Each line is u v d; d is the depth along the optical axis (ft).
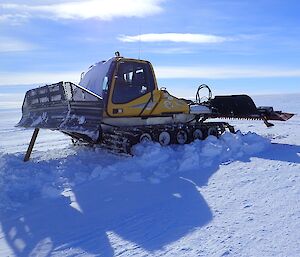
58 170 26.48
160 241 15.43
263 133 47.34
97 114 27.68
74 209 19.61
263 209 18.34
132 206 19.69
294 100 191.83
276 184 22.31
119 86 31.71
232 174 24.88
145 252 14.55
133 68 32.60
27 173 25.43
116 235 16.21
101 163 28.94
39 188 22.94
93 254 14.61
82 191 22.58
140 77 33.06
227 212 18.17
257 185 22.27
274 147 34.19
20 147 45.16
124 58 32.01
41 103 31.96
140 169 26.68
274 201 19.39
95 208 19.63
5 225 17.92
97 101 27.73
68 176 25.45
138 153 29.50
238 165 27.20
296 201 19.22
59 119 29.43
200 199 20.24
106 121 31.71
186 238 15.56
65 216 18.69
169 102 34.94
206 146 30.19
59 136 56.90
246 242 14.90
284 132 48.08
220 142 32.45
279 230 15.84
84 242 15.71
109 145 32.42
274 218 17.15
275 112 41.86
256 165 27.02
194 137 36.06
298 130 50.26
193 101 41.11
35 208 19.97
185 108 36.47
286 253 13.83
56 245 15.56
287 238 15.05
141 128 31.58
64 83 28.86
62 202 20.72
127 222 17.58
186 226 16.76
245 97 40.42
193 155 27.76
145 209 19.13
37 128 30.73
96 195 21.74
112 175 25.55
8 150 42.60
